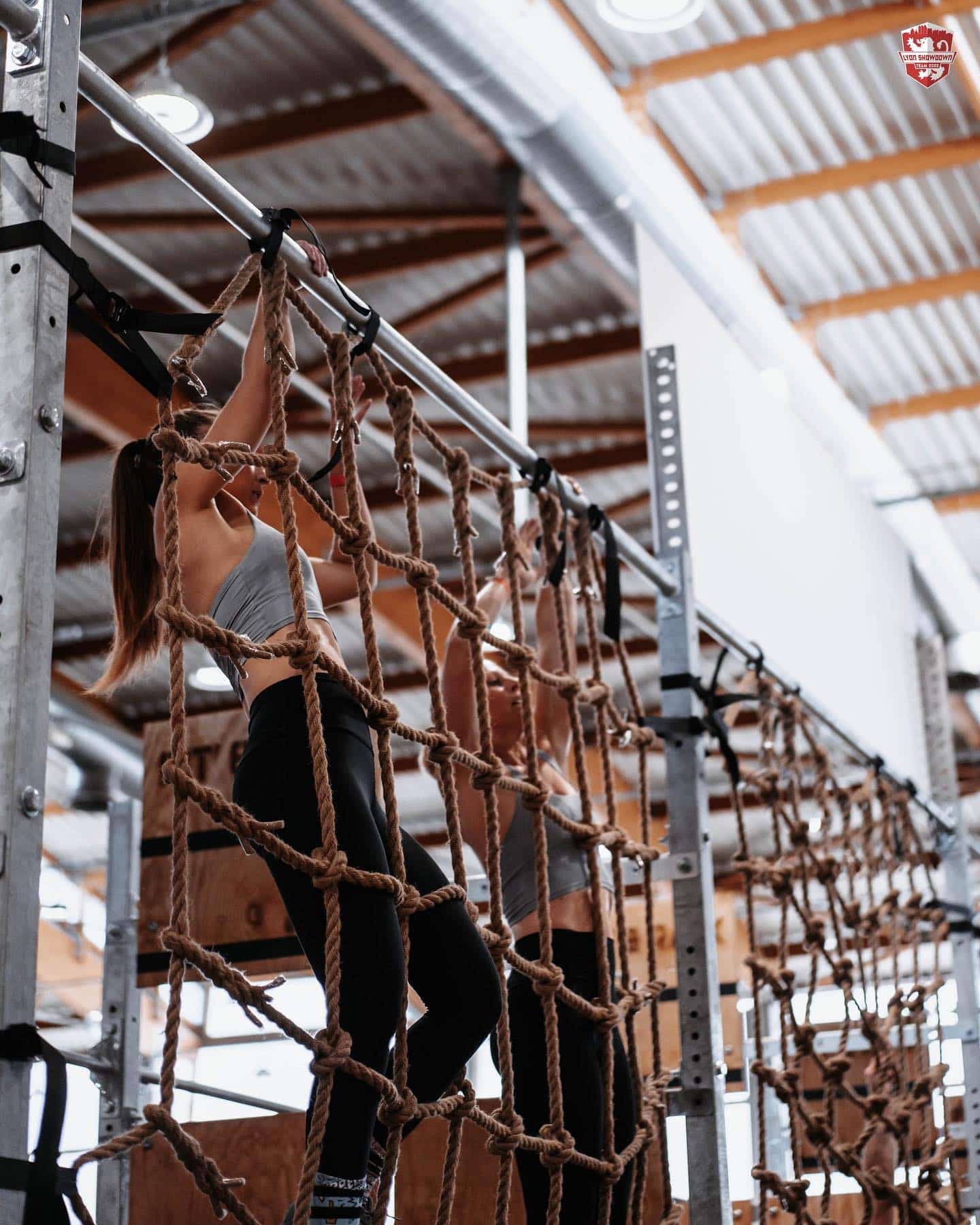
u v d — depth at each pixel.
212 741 3.78
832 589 4.96
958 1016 5.18
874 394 7.21
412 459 2.22
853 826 7.52
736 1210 5.21
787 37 5.17
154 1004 7.00
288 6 4.73
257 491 2.15
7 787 1.40
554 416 6.72
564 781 2.90
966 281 6.38
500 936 2.18
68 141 1.64
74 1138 6.50
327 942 1.66
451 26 4.49
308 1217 1.57
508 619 6.64
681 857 3.04
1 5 1.61
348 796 1.80
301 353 6.14
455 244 5.75
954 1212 4.41
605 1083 2.44
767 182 5.93
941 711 5.59
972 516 7.74
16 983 1.36
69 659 8.19
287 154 5.41
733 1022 5.84
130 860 3.82
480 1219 3.17
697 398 4.43
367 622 1.96
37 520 1.49
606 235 5.51
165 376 1.71
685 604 3.26
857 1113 5.15
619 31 5.13
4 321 1.55
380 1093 1.69
